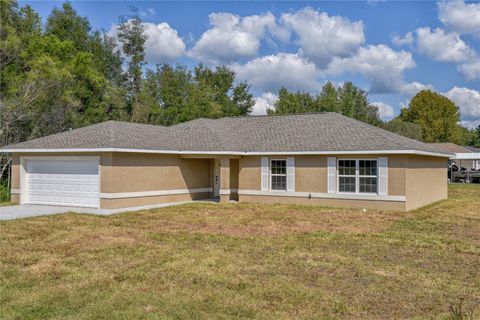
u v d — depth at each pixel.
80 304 6.52
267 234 12.62
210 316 6.15
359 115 65.62
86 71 37.34
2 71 30.47
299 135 22.12
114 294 7.00
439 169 24.45
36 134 29.62
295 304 6.72
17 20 34.16
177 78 55.75
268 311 6.41
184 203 20.86
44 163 19.70
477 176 41.53
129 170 18.72
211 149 21.20
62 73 30.92
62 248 10.39
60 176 19.28
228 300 6.83
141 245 10.86
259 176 21.64
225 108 57.47
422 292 7.31
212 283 7.71
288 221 15.12
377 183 18.73
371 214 17.08
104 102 39.94
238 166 22.66
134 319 5.97
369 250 10.50
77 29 44.19
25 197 19.98
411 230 13.41
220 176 21.62
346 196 19.39
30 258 9.33
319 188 20.11
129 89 50.38
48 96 30.77
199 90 55.28
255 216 16.36
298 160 20.66
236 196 22.81
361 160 19.20
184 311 6.31
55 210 17.48
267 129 24.17
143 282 7.69
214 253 10.02
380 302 6.84
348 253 10.16
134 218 15.57
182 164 21.94
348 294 7.23
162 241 11.45
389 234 12.66
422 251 10.41
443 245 11.13
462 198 25.33
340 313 6.38
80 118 35.03
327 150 19.48
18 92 29.14
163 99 53.00
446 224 14.66
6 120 27.64
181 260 9.30
